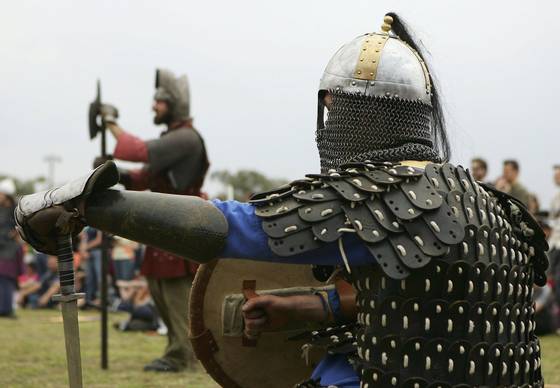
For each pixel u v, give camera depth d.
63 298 2.49
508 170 10.18
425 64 2.77
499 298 2.46
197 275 3.05
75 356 2.50
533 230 2.67
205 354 3.09
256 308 2.83
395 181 2.39
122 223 2.39
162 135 6.88
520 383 2.54
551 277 9.99
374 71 2.61
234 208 2.42
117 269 12.43
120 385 6.04
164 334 9.55
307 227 2.35
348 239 2.38
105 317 6.95
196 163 6.84
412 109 2.62
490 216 2.50
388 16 2.81
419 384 2.37
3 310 11.85
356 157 2.62
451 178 2.50
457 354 2.39
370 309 2.44
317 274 2.94
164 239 2.38
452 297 2.39
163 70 6.93
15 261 11.96
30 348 8.16
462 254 2.40
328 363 2.78
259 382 3.13
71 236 2.51
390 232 2.35
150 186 6.87
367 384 2.43
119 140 6.70
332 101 2.67
